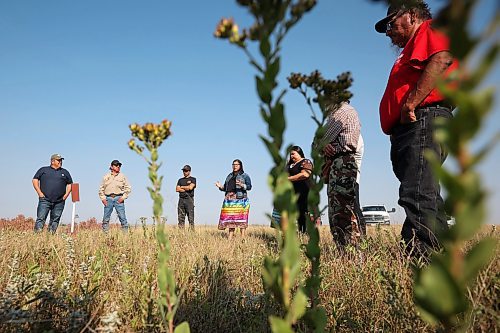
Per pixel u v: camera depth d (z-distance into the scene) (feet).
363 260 12.85
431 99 12.53
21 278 10.03
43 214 38.65
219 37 3.24
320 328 4.14
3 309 8.02
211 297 11.18
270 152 2.95
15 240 19.35
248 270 14.12
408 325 7.89
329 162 17.88
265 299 9.73
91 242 18.52
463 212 1.37
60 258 13.85
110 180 44.21
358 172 18.67
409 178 12.77
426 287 1.46
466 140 1.36
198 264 12.78
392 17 14.08
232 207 37.17
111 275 12.07
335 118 17.30
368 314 9.20
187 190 46.26
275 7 3.02
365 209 75.56
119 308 9.20
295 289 10.28
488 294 7.42
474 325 6.99
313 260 4.20
